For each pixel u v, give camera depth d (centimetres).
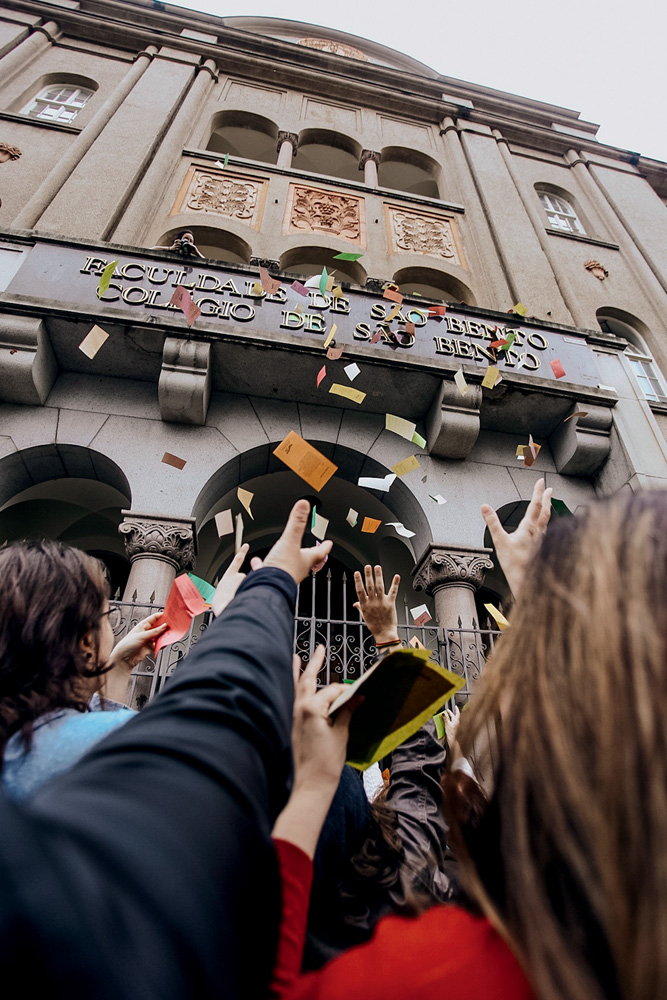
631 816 41
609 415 651
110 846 34
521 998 45
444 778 70
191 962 32
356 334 616
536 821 49
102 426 557
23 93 902
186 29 1100
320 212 879
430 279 862
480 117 1184
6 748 94
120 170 774
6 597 108
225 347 573
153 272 603
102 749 48
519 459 651
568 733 48
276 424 604
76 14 1019
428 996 47
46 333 554
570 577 60
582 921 43
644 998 37
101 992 27
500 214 968
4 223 706
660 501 62
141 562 480
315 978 57
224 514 299
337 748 83
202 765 47
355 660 474
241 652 64
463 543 565
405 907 72
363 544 846
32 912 28
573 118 1323
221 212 824
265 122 1015
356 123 1094
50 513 754
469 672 470
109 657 135
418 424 644
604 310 934
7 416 541
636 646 48
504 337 677
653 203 1173
